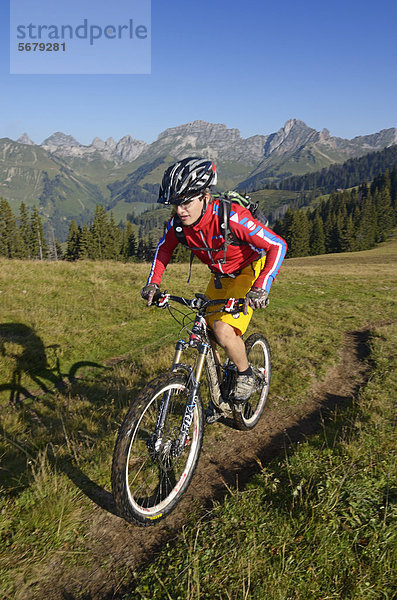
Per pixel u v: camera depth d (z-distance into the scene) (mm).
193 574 2182
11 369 6664
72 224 96375
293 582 2164
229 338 3090
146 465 3225
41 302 10352
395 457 3309
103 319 9727
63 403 5430
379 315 12086
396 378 5859
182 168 2633
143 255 112312
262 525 2566
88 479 3133
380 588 2143
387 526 2488
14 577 2232
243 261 3211
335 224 129875
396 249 100500
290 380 5777
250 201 3086
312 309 12344
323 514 2596
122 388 5578
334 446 3586
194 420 3127
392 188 194125
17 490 2990
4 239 94125
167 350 7359
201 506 2922
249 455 3715
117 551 2486
